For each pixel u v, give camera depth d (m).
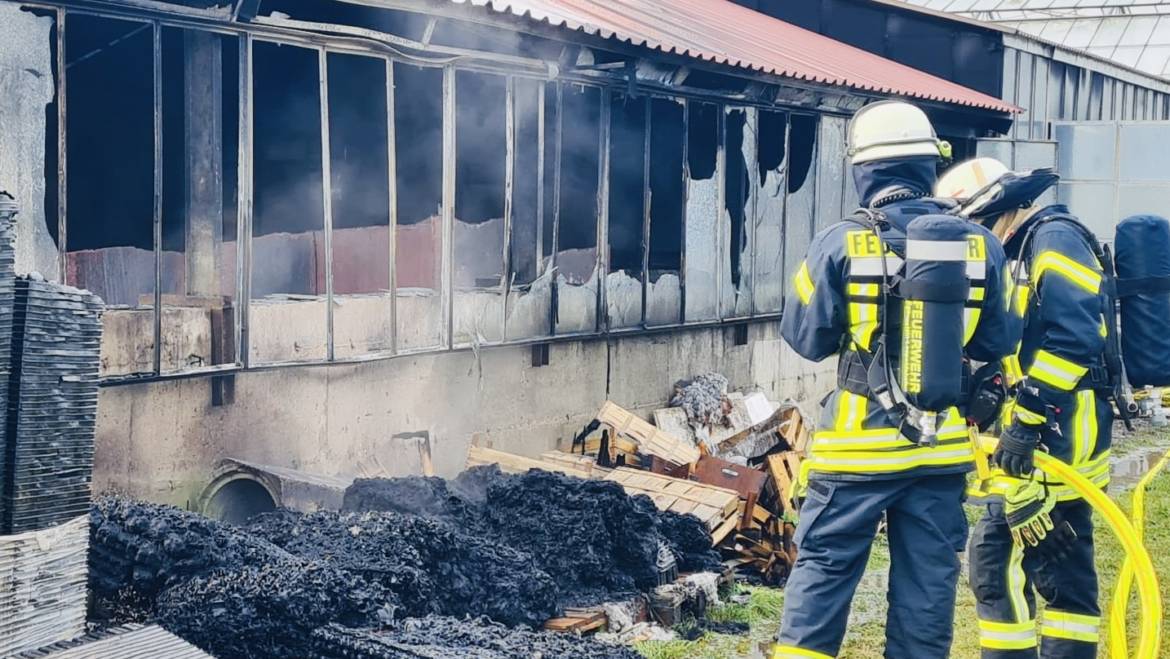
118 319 6.20
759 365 11.77
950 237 3.62
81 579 4.01
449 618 4.74
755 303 11.69
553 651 4.44
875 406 3.79
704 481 8.20
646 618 6.16
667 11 13.30
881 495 3.79
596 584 6.15
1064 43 30.17
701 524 7.11
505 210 8.54
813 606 3.85
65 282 6.04
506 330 8.64
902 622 3.84
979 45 19.00
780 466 8.48
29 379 3.83
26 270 5.87
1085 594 4.80
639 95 9.79
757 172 11.59
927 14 19.16
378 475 7.45
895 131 3.98
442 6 7.23
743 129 11.34
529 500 6.30
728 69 10.02
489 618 5.10
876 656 5.80
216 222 6.96
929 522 3.82
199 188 6.93
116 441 6.12
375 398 7.62
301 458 7.14
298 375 7.11
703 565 6.88
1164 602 6.66
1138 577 4.37
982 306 3.86
